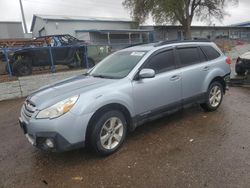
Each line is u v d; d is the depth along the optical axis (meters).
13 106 8.12
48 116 3.56
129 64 4.65
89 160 3.93
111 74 4.66
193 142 4.33
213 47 6.00
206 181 3.21
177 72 4.97
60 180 3.45
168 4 30.55
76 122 3.61
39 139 3.67
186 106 5.24
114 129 4.09
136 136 4.71
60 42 13.57
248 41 32.78
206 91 5.60
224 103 6.65
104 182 3.34
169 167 3.59
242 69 9.27
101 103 3.83
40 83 10.34
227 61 6.12
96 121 3.84
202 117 5.57
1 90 9.12
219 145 4.16
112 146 4.07
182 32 35.94
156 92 4.60
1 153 4.39
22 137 5.09
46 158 4.09
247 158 3.69
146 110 4.51
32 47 11.60
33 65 11.76
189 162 3.69
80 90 3.93
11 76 10.51
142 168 3.61
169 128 5.03
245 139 4.32
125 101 4.14
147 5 32.66
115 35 32.53
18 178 3.57
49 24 31.42
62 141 3.55
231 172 3.37
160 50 4.87
